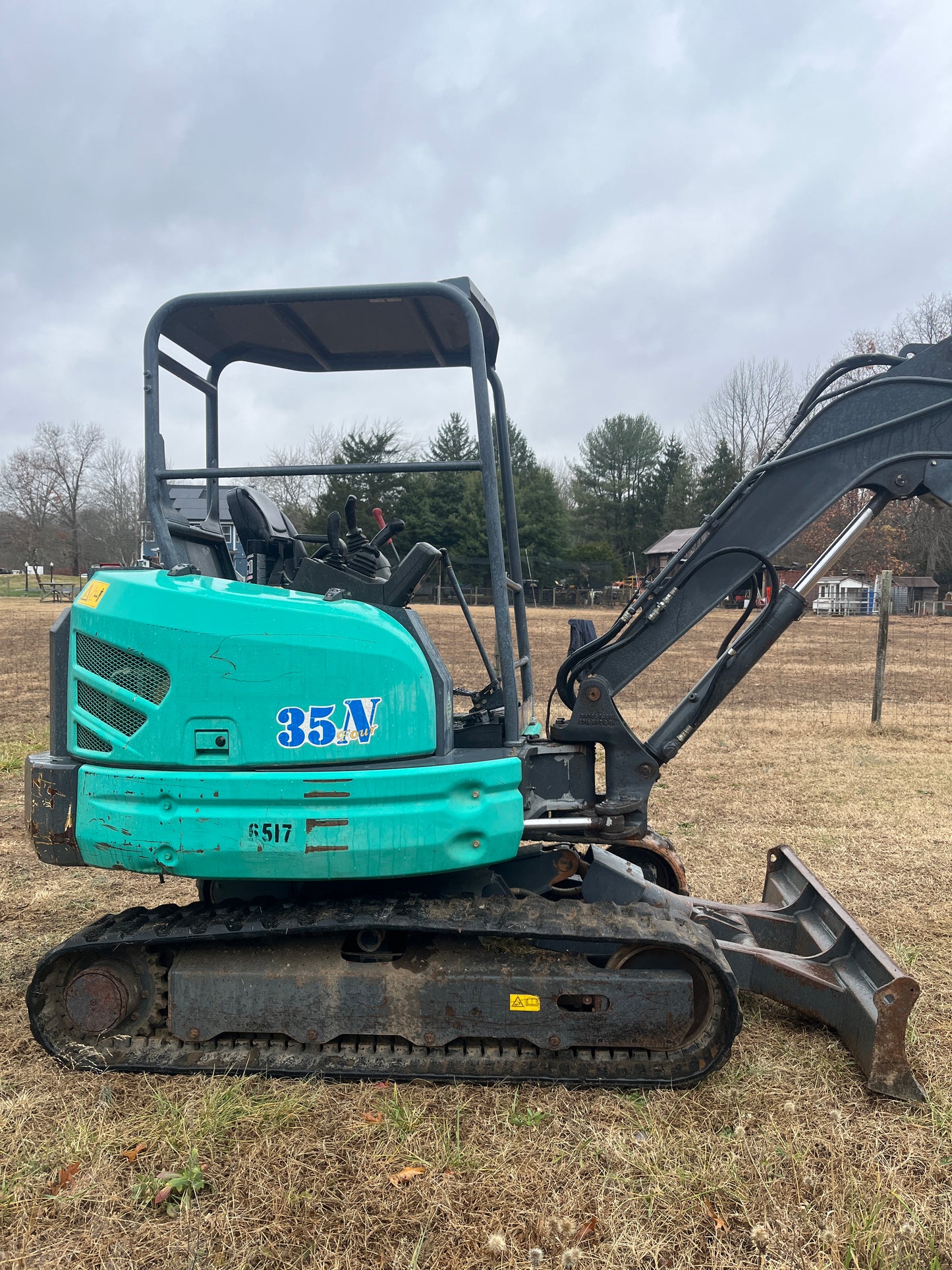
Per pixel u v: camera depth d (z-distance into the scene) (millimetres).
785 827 6035
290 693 2826
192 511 4078
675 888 4090
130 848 2873
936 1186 2457
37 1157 2543
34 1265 2172
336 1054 2957
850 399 3332
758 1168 2508
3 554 67062
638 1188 2434
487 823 2830
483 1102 2799
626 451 63969
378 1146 2578
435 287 3023
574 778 3404
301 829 2777
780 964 3248
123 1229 2281
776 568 3621
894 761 8102
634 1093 2848
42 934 4250
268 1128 2639
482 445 2990
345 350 3801
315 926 2848
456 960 2955
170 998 2971
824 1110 2801
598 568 50094
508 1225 2291
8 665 15062
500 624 3057
